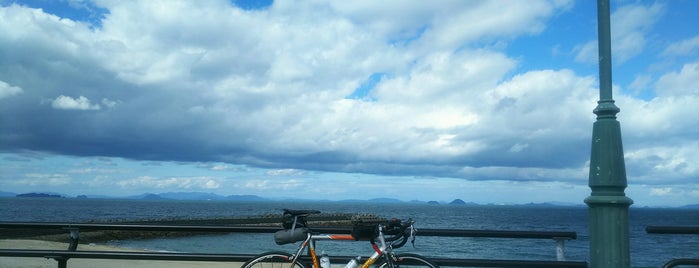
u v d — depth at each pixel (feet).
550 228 288.92
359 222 17.87
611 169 16.42
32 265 26.53
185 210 617.62
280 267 18.72
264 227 20.48
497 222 371.97
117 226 20.75
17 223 20.27
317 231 19.02
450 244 122.11
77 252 20.54
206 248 118.52
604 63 16.99
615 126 16.69
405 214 587.68
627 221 16.40
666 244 176.35
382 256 17.65
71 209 542.16
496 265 19.71
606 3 17.06
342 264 19.80
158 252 20.92
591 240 16.74
